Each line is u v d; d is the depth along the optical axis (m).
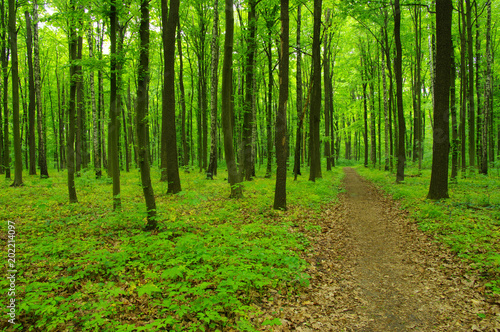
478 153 19.39
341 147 60.00
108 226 7.30
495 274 4.80
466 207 8.61
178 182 12.04
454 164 13.34
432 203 9.50
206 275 4.67
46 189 12.48
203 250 5.27
